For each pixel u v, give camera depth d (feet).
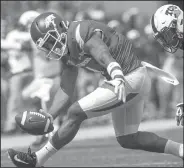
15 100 93.45
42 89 85.15
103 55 46.39
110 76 47.62
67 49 49.70
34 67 86.63
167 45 51.67
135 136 52.19
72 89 53.98
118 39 49.83
